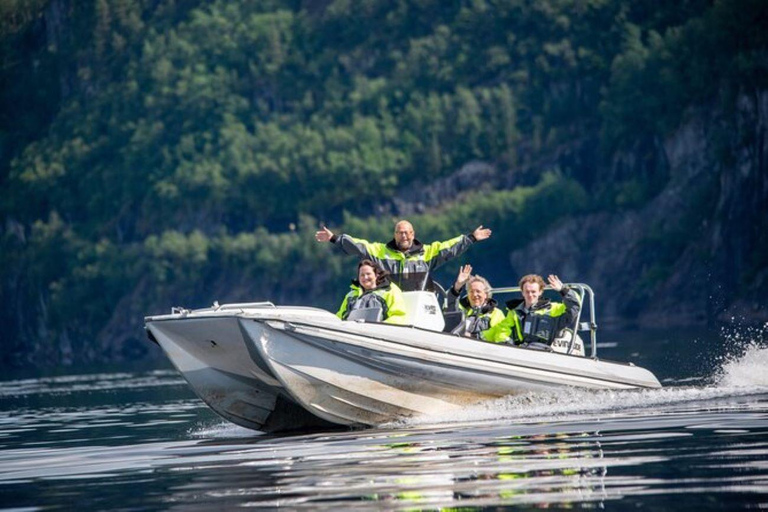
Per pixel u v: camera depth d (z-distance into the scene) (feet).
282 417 147.13
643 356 310.04
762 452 98.37
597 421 131.95
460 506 81.30
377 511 80.79
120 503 90.74
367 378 139.95
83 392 314.14
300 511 82.07
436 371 143.23
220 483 98.07
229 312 132.77
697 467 92.38
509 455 104.88
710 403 147.84
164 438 146.72
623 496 81.97
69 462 124.26
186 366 142.00
